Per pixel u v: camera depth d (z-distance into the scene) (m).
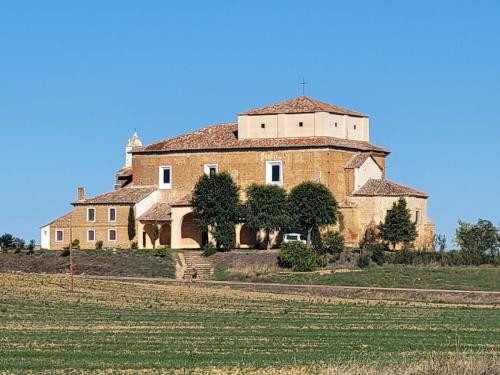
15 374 72.38
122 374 72.62
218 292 147.12
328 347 88.69
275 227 188.25
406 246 186.25
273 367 75.75
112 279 164.75
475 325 108.88
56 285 147.50
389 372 66.94
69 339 92.25
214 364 77.44
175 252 186.25
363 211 191.38
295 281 164.00
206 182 191.25
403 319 115.44
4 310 118.56
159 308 125.25
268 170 196.88
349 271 167.00
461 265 170.88
